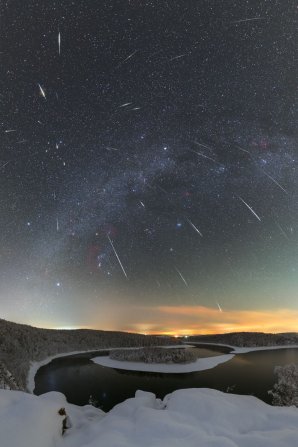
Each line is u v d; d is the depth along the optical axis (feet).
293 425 23.17
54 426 21.89
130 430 21.58
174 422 21.89
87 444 19.43
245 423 23.54
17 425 20.54
